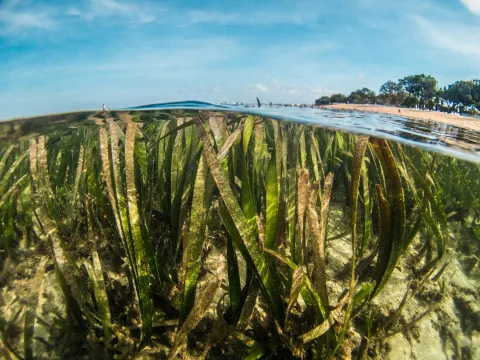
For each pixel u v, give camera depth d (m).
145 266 0.33
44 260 0.39
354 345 0.39
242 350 0.35
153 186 0.69
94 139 0.76
